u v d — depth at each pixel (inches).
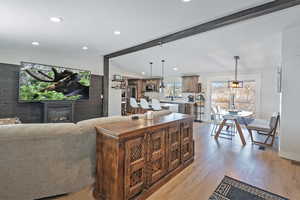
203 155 118.9
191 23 109.9
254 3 85.2
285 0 80.1
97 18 101.4
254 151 128.0
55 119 178.7
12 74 159.9
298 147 109.3
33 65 162.4
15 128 59.5
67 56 197.3
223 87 256.4
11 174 58.6
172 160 88.1
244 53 177.8
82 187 70.7
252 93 231.5
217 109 194.7
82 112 211.8
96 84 224.5
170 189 76.8
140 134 67.4
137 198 66.4
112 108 249.4
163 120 86.5
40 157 61.6
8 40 142.1
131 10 91.8
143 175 69.6
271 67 211.5
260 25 115.2
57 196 70.0
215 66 233.9
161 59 229.9
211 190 76.1
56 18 100.7
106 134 63.1
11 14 94.9
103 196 65.8
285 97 115.2
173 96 319.9
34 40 143.2
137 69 299.7
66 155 65.7
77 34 129.7
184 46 173.3
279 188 77.9
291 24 110.3
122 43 155.3
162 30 122.6
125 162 61.7
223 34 136.0
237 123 151.5
